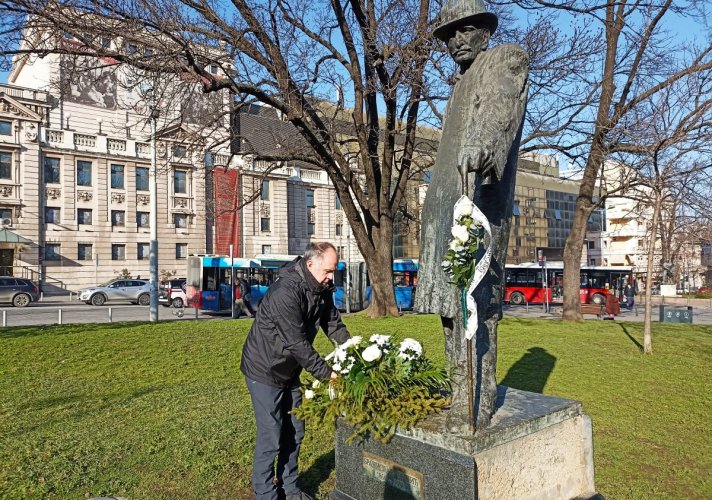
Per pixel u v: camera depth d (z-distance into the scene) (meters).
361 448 3.19
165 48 10.58
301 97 13.34
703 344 10.35
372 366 3.21
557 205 59.91
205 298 23.80
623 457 4.82
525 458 2.93
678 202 12.97
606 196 14.11
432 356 9.02
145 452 4.75
